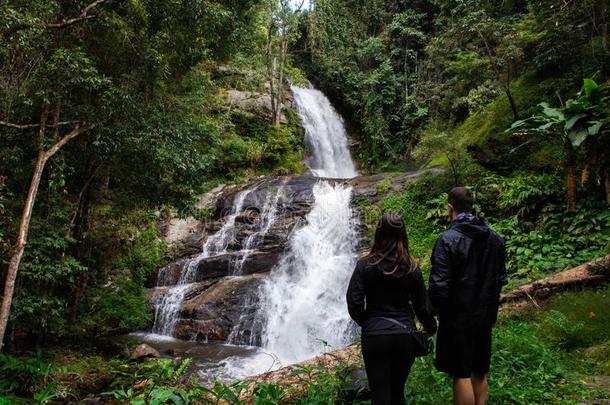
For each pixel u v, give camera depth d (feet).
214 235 47.65
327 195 48.80
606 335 18.20
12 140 24.91
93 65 24.98
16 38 19.97
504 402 12.59
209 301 37.45
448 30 52.01
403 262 9.86
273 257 42.32
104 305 34.50
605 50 34.71
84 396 22.38
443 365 10.14
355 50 86.07
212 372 27.12
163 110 28.30
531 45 43.06
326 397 13.25
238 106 69.82
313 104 82.64
